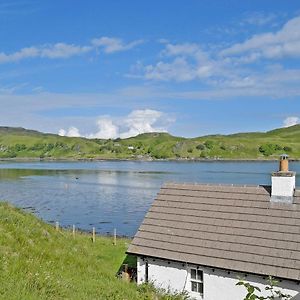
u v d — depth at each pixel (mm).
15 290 11148
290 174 23891
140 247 26094
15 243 16609
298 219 22891
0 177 157250
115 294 15203
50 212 75375
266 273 21047
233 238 23734
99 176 162625
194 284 24000
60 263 17438
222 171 179750
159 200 28719
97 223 64812
